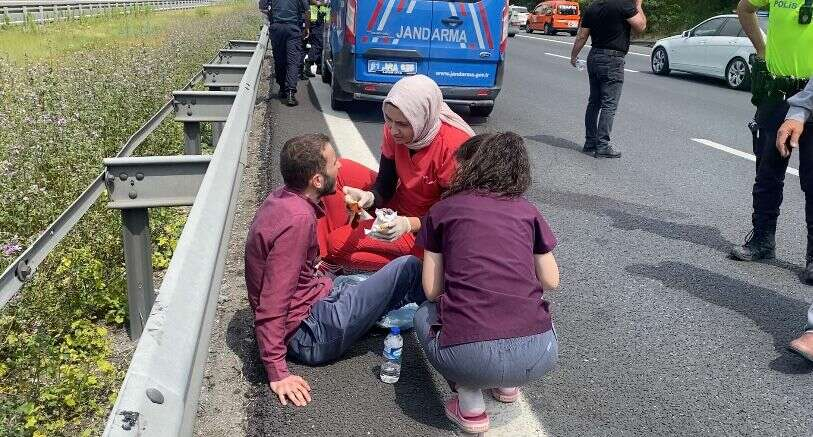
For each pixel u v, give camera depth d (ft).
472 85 30.01
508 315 8.75
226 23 65.62
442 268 9.46
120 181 10.88
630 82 48.70
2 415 9.04
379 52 28.91
